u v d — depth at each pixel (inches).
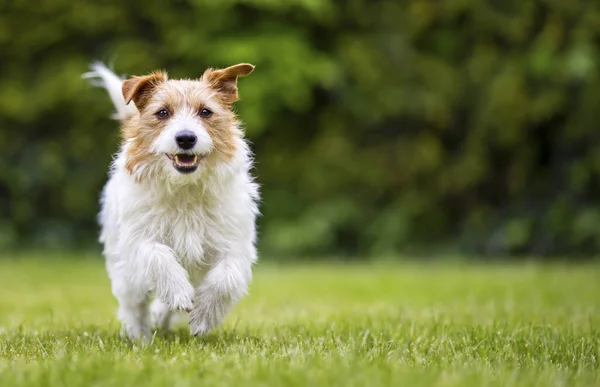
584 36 577.9
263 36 585.9
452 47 636.1
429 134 628.1
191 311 193.5
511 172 604.4
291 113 641.0
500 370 151.9
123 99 219.3
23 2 606.5
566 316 260.4
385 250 599.5
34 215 629.9
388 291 371.2
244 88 573.6
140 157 193.5
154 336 191.8
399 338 205.2
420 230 619.5
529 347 188.5
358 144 642.2
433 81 621.0
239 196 200.5
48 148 611.8
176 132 187.2
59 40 621.0
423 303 316.2
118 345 189.5
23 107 605.3
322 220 603.2
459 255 595.5
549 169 604.7
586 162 566.9
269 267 539.8
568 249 569.3
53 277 451.5
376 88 623.8
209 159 193.6
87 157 623.8
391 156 628.7
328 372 144.0
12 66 626.2
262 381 139.4
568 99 582.9
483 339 197.2
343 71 621.6
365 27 641.0
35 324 236.4
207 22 587.5
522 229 573.0
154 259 189.8
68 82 597.3
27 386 135.0
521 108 582.6
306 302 320.5
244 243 201.8
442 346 187.2
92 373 142.4
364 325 233.1
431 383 138.6
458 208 632.4
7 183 619.5
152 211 195.0
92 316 267.4
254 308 289.3
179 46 589.0
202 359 160.9
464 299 333.1
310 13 598.2
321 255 605.9
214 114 197.8
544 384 140.7
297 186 634.8
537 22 605.6
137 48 602.5
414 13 620.7
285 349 177.5
